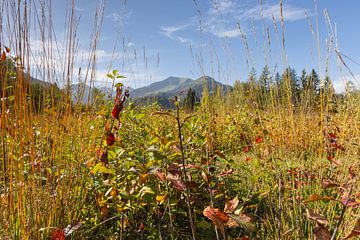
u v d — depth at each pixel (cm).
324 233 143
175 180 162
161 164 187
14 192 178
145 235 226
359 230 130
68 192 195
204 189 244
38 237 171
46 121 202
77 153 210
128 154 214
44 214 183
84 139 221
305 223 198
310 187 238
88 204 219
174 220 235
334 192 232
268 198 229
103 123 253
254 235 220
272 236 201
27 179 183
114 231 227
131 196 188
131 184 201
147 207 242
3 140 169
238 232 233
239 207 151
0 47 164
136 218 230
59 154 198
